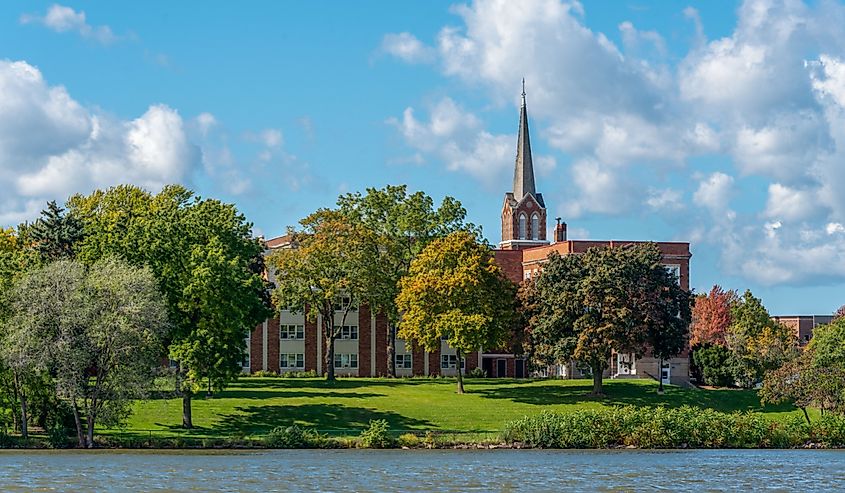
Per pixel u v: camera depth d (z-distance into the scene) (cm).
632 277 11956
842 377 10400
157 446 9031
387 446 9269
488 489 6675
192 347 9525
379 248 13950
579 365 12194
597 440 9456
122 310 8819
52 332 8806
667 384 13275
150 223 10275
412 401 11488
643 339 11850
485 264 12462
